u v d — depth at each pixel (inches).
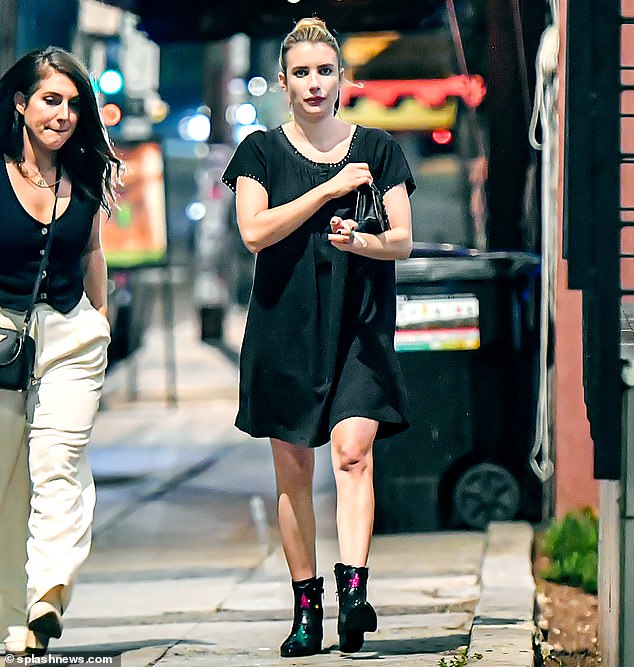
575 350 1006.4
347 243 618.8
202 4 1353.3
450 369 1064.8
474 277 1052.5
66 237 628.1
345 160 647.8
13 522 644.1
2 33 1280.8
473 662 609.6
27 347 622.8
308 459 665.0
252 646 716.7
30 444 629.0
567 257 582.9
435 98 1621.6
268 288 647.1
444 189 1628.9
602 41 581.9
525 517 1067.3
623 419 568.7
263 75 2965.1
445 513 1072.8
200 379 2481.5
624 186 949.8
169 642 735.7
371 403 635.5
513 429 1067.3
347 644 651.5
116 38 2026.3
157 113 2311.8
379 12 1360.7
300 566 669.9
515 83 1100.5
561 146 973.2
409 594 852.6
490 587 806.5
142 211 2065.7
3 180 620.7
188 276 3531.0
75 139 633.6
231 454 1611.7
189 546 1098.1
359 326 643.5
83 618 834.2
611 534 624.4
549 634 748.0
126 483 1414.9
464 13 1212.5
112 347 2194.9
